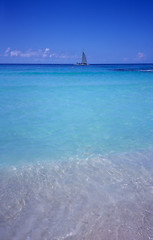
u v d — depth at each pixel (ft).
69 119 25.68
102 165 13.97
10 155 15.52
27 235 8.21
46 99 39.32
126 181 11.99
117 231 8.40
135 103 35.94
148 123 24.09
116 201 10.22
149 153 15.97
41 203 10.05
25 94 44.91
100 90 52.54
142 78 93.15
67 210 9.58
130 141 18.49
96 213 9.40
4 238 8.04
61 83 68.80
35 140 18.74
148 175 12.69
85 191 11.01
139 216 9.23
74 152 16.15
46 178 12.30
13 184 11.62
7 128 22.00
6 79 81.25
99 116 27.14
